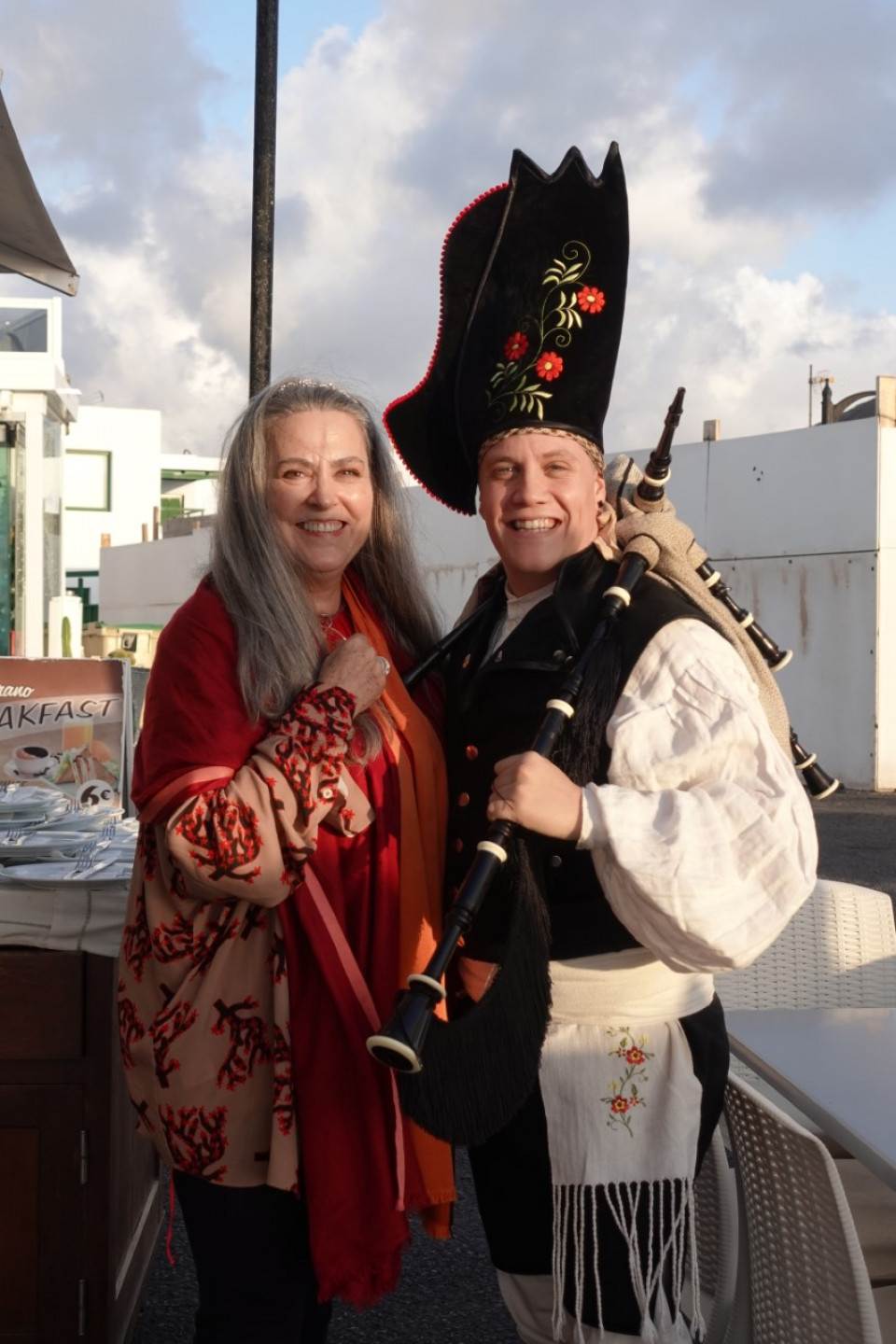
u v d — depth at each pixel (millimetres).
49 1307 2295
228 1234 1736
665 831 1560
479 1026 1580
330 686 1754
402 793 1858
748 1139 1809
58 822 2709
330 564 1938
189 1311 2738
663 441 1851
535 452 1834
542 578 1889
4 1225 2291
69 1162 2291
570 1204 1693
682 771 1626
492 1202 1804
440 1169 1776
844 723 12648
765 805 1565
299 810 1672
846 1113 1824
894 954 2877
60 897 2262
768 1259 1788
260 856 1653
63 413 11766
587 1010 1723
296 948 1753
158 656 1819
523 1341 1847
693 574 1870
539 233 1889
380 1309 2768
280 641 1774
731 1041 2195
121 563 27031
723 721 1622
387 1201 1706
